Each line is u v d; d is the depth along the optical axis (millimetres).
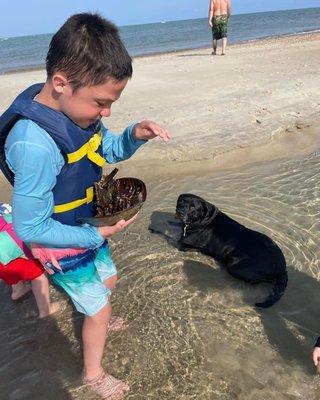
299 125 3246
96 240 1143
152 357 1438
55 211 1153
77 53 957
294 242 1965
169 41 16922
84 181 1163
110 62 979
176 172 2695
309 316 1586
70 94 1009
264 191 2400
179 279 1792
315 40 9117
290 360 1407
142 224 2160
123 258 1916
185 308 1641
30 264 1528
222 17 7336
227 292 1724
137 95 4391
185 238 1928
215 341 1487
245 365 1394
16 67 10297
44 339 1544
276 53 7074
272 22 27688
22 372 1420
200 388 1328
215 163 2793
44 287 1604
